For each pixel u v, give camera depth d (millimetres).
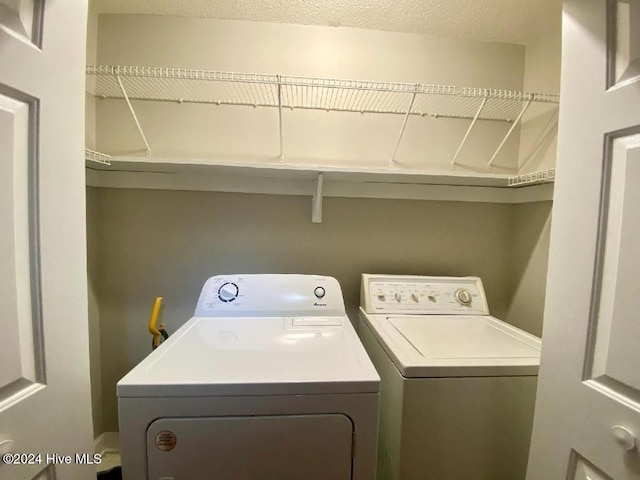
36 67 604
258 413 805
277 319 1331
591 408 689
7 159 555
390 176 1512
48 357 644
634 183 610
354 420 830
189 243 1674
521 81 1742
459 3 1452
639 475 590
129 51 1588
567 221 761
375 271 1762
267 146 1671
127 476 784
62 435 680
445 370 979
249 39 1629
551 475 796
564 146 773
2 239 549
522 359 1038
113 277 1650
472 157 1761
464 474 1003
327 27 1658
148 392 778
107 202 1623
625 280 623
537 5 1439
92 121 1580
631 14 624
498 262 1789
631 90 615
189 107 1635
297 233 1722
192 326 1225
